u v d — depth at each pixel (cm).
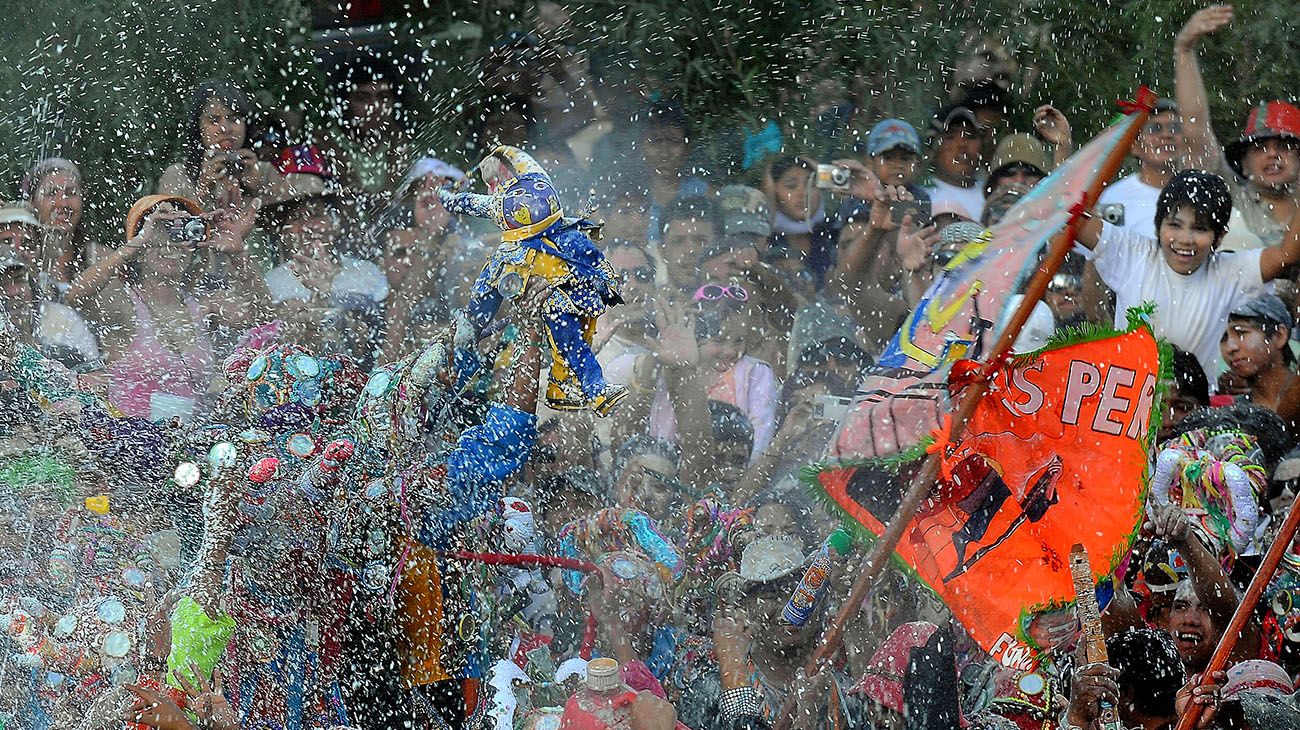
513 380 1465
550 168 2655
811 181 2366
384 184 2423
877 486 1543
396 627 1438
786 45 2728
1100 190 1523
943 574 1510
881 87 2698
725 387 2170
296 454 1423
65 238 2241
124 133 2592
